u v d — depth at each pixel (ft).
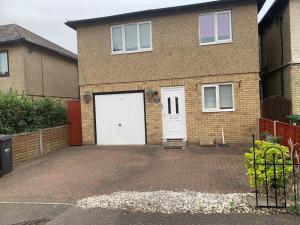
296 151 26.99
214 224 17.37
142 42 49.16
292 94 46.50
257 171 19.85
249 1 44.75
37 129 44.45
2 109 39.14
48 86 72.49
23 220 19.69
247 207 19.39
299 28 46.65
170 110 48.16
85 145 51.75
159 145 48.37
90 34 51.21
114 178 29.58
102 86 50.98
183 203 20.43
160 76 48.34
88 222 18.51
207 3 45.21
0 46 65.31
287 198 20.08
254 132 45.09
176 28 47.55
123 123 50.44
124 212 19.62
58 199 23.71
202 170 30.96
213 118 46.52
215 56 46.29
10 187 28.25
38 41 72.08
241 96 45.52
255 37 44.96
